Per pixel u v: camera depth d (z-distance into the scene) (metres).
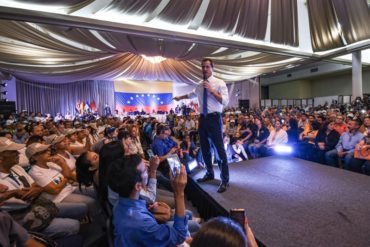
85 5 5.84
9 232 1.20
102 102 16.64
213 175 2.81
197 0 6.72
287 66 13.02
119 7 6.26
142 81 17.08
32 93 14.30
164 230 1.12
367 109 9.46
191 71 14.16
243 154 5.12
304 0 8.26
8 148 2.71
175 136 8.35
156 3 6.37
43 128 5.83
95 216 2.48
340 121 5.22
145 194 1.67
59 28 7.32
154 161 1.88
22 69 10.65
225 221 0.72
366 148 3.87
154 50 9.34
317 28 8.66
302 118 7.49
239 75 14.81
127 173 1.13
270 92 22.91
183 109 14.06
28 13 5.67
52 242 1.44
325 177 2.75
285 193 2.29
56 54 9.80
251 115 8.04
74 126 7.54
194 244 0.66
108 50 9.27
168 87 17.45
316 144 4.95
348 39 8.59
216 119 2.39
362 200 2.07
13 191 2.04
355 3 7.35
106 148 1.72
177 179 1.28
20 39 7.75
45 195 2.33
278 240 1.52
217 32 8.11
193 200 3.05
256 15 7.84
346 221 1.73
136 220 1.09
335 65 16.14
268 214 1.87
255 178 2.76
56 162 2.71
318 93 19.72
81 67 11.86
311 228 1.65
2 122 7.68
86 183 2.39
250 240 1.08
